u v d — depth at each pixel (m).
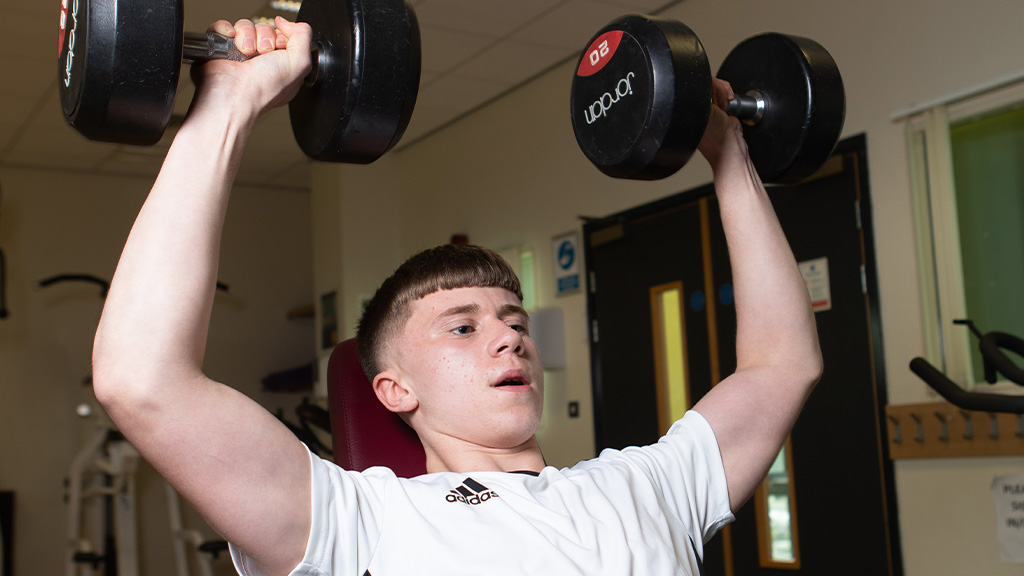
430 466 1.28
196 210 0.84
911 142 2.87
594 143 1.18
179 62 0.84
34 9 3.50
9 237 5.50
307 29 0.96
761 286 1.25
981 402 1.98
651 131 1.09
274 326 6.23
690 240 3.66
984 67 2.68
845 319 3.05
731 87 1.31
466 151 4.96
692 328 3.64
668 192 3.75
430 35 3.88
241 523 0.85
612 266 4.03
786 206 3.28
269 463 0.88
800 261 3.21
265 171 5.94
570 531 0.98
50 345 5.50
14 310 5.45
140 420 0.81
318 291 5.57
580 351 4.18
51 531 5.32
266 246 6.31
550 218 4.35
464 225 4.95
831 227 3.11
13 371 5.39
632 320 3.92
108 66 0.81
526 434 1.22
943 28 2.79
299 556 0.89
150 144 0.90
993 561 2.58
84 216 5.73
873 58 3.00
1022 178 2.69
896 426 2.84
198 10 3.60
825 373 3.11
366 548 0.93
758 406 1.20
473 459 1.22
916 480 2.81
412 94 0.99
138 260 0.82
